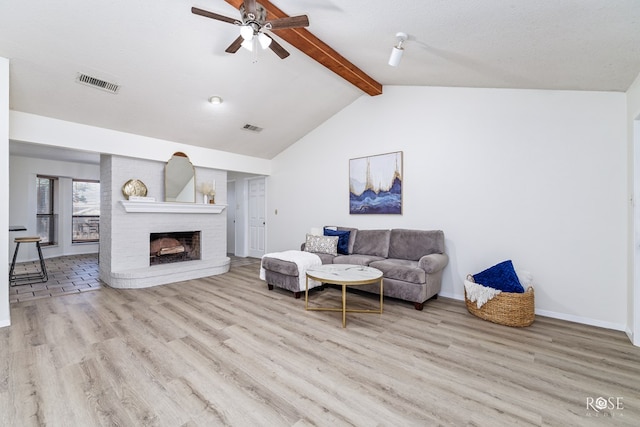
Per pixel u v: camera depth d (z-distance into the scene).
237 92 4.00
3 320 2.75
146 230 4.64
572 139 3.02
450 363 2.15
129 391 1.79
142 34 2.83
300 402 1.71
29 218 6.38
